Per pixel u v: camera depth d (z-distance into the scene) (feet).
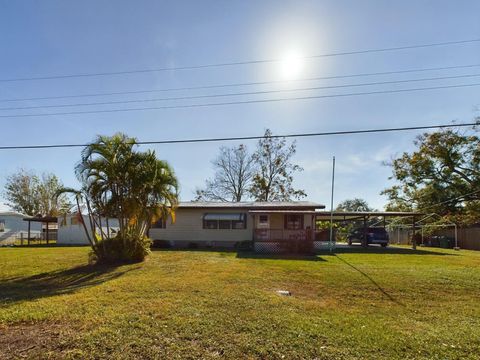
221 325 17.29
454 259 50.11
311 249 61.16
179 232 77.20
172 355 13.80
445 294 26.05
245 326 17.16
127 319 18.08
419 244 99.60
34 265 41.39
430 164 98.89
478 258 51.60
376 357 13.85
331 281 30.73
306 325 17.53
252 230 74.18
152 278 31.17
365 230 76.84
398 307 22.22
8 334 16.17
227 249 68.08
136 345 14.71
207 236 76.48
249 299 22.99
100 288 26.45
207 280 30.17
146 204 44.73
